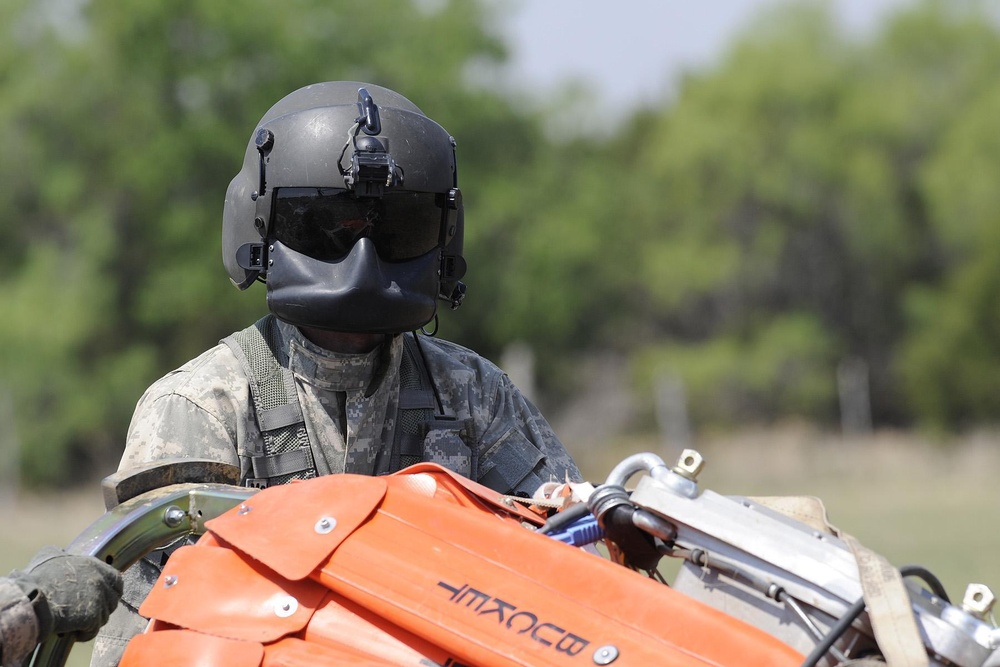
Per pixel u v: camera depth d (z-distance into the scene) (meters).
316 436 8.33
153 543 6.54
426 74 100.19
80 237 89.56
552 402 116.81
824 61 125.56
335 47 97.94
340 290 7.80
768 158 121.94
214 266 90.88
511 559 5.50
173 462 6.82
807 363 116.25
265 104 92.56
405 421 8.62
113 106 91.12
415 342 8.87
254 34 91.62
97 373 88.81
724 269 119.19
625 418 114.69
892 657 4.79
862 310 122.06
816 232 122.94
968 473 79.69
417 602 5.38
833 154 119.44
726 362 115.06
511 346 107.12
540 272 108.88
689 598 5.21
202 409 8.17
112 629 7.86
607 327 123.00
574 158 123.12
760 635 5.03
